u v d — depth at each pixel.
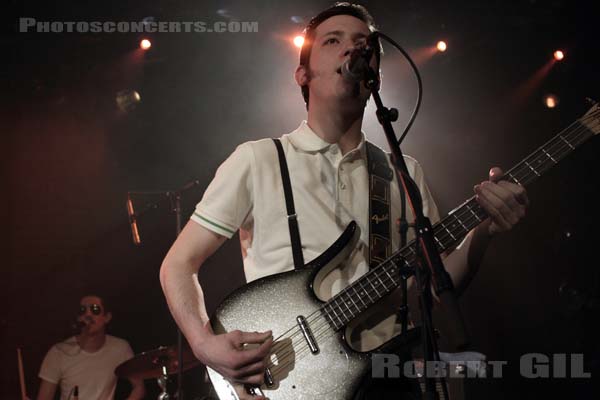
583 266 7.24
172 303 2.32
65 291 7.32
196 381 6.61
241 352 2.15
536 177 2.35
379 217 2.47
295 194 2.43
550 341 7.23
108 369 5.95
